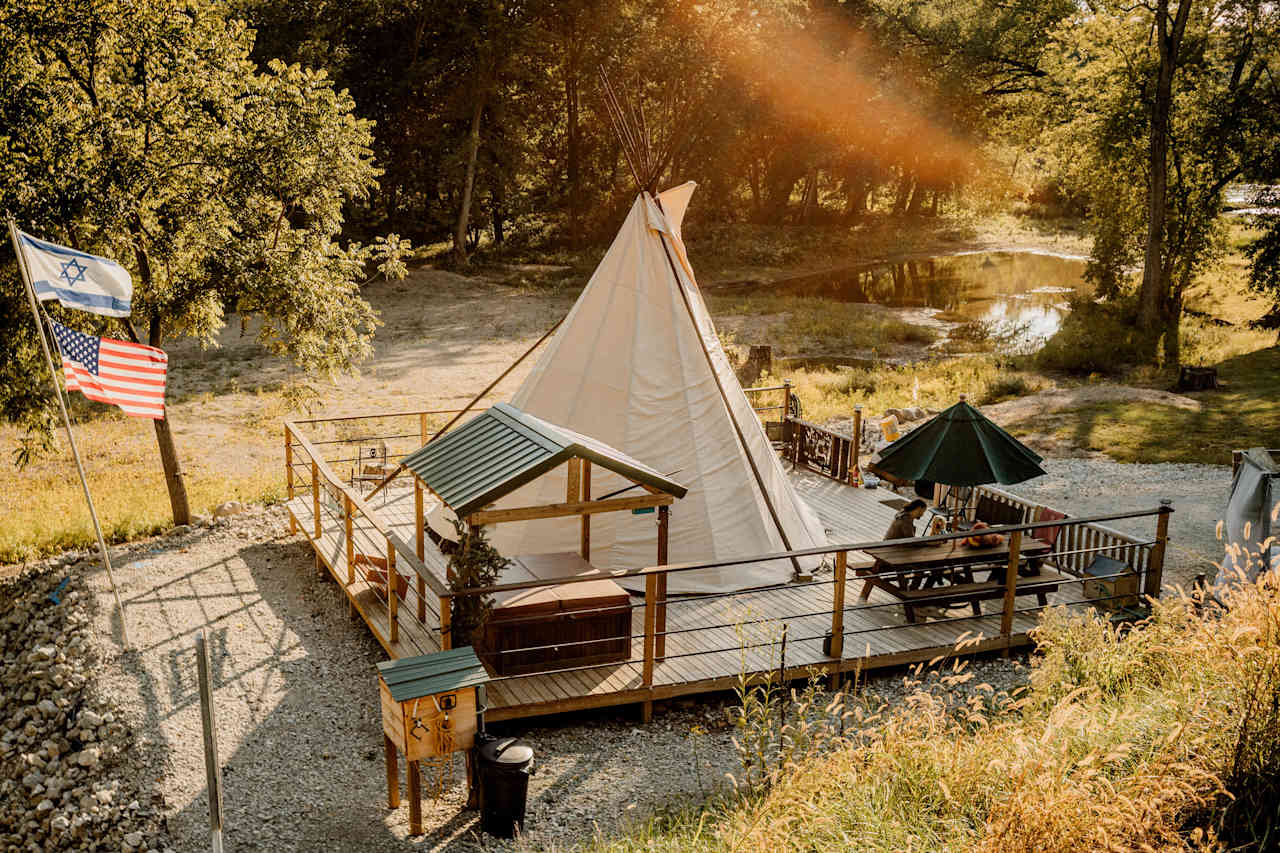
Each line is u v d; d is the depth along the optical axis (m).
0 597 13.22
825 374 27.95
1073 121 38.25
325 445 20.44
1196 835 4.52
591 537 11.32
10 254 12.65
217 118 14.42
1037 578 10.62
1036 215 79.56
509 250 53.47
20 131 12.60
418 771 7.30
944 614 10.81
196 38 14.46
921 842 5.06
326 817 7.55
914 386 23.95
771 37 53.19
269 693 9.72
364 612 10.45
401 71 45.75
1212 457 19.03
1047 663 7.24
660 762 8.19
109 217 12.88
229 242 14.27
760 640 9.97
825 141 61.19
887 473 10.80
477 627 8.59
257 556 13.85
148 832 7.58
